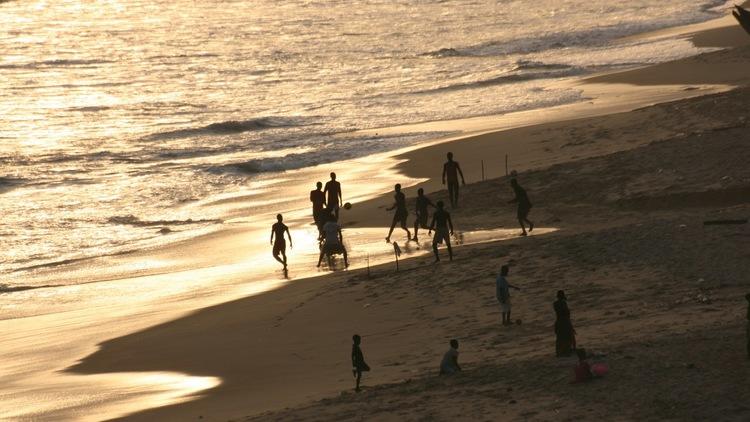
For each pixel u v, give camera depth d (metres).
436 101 133.88
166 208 83.88
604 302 43.47
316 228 71.81
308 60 188.88
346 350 42.62
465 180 78.06
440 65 175.38
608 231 53.28
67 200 88.38
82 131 125.56
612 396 29.05
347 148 102.88
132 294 58.91
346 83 159.12
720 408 26.97
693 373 29.89
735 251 47.28
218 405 37.38
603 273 47.44
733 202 61.06
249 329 47.91
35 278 64.44
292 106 139.12
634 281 45.75
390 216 69.94
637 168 69.38
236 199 85.44
